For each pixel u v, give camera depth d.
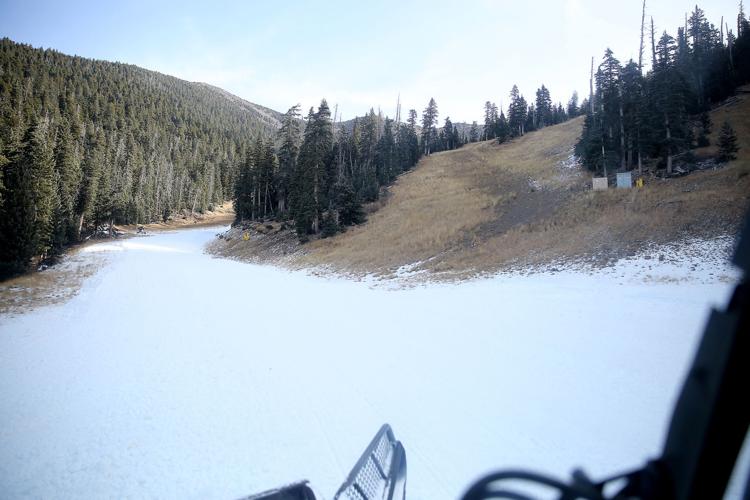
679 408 1.27
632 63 37.72
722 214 19.70
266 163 64.06
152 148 120.50
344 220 43.94
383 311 16.05
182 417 7.80
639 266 17.34
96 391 9.48
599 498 1.07
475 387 8.13
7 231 29.92
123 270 33.50
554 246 22.62
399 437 6.36
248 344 12.58
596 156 36.84
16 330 15.99
